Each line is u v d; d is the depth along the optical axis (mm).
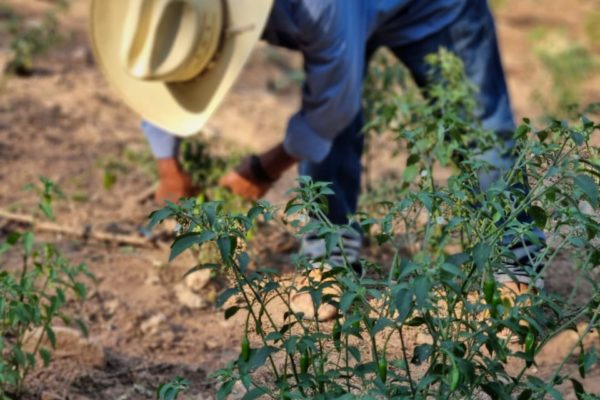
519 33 12469
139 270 5574
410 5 5000
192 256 5664
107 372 4453
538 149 3094
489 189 3100
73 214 6305
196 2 4559
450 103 4754
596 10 13781
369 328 2947
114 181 6441
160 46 4668
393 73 5766
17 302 3842
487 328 2924
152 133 5453
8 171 6973
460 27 5055
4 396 3953
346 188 5012
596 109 4789
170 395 3125
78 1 11633
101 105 8477
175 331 4926
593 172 3043
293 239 5730
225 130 8188
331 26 4445
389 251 5562
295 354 3617
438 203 3184
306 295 4117
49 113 8164
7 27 9977
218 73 4730
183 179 5520
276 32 4695
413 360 2996
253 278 3070
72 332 4469
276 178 5137
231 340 4840
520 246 4277
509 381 3293
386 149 7559
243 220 2957
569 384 4266
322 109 4633
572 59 10625
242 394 3996
